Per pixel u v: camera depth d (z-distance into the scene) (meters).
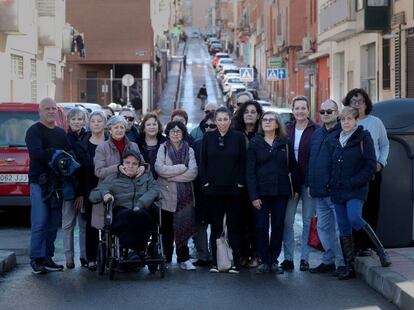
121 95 50.78
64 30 39.25
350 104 10.35
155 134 11.37
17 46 30.66
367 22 31.61
